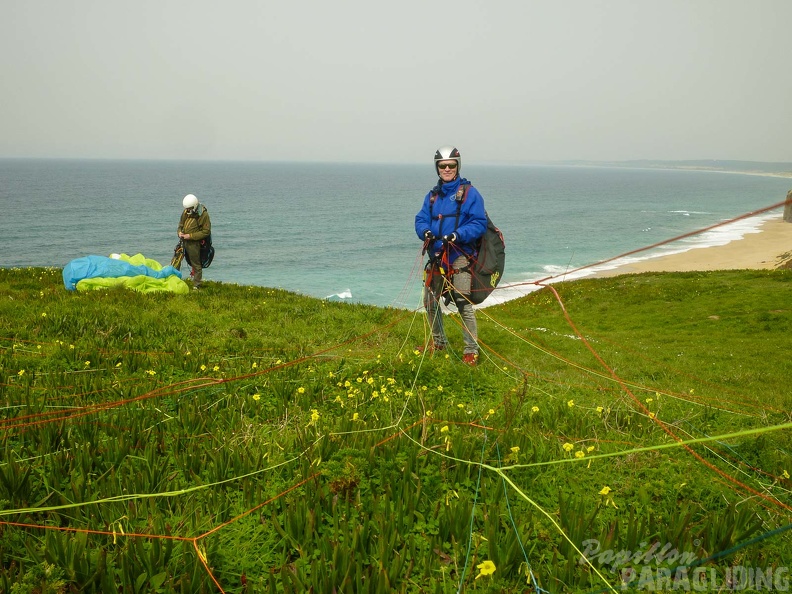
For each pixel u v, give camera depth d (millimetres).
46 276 14953
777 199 192625
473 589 2998
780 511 3963
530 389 7109
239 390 6289
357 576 2988
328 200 177625
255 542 3375
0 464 4035
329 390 6594
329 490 3809
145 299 11891
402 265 67812
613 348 12578
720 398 7914
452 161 8305
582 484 4156
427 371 7297
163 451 4578
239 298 13594
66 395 5711
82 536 3209
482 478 4203
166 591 2902
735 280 23781
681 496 4125
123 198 166375
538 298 22688
